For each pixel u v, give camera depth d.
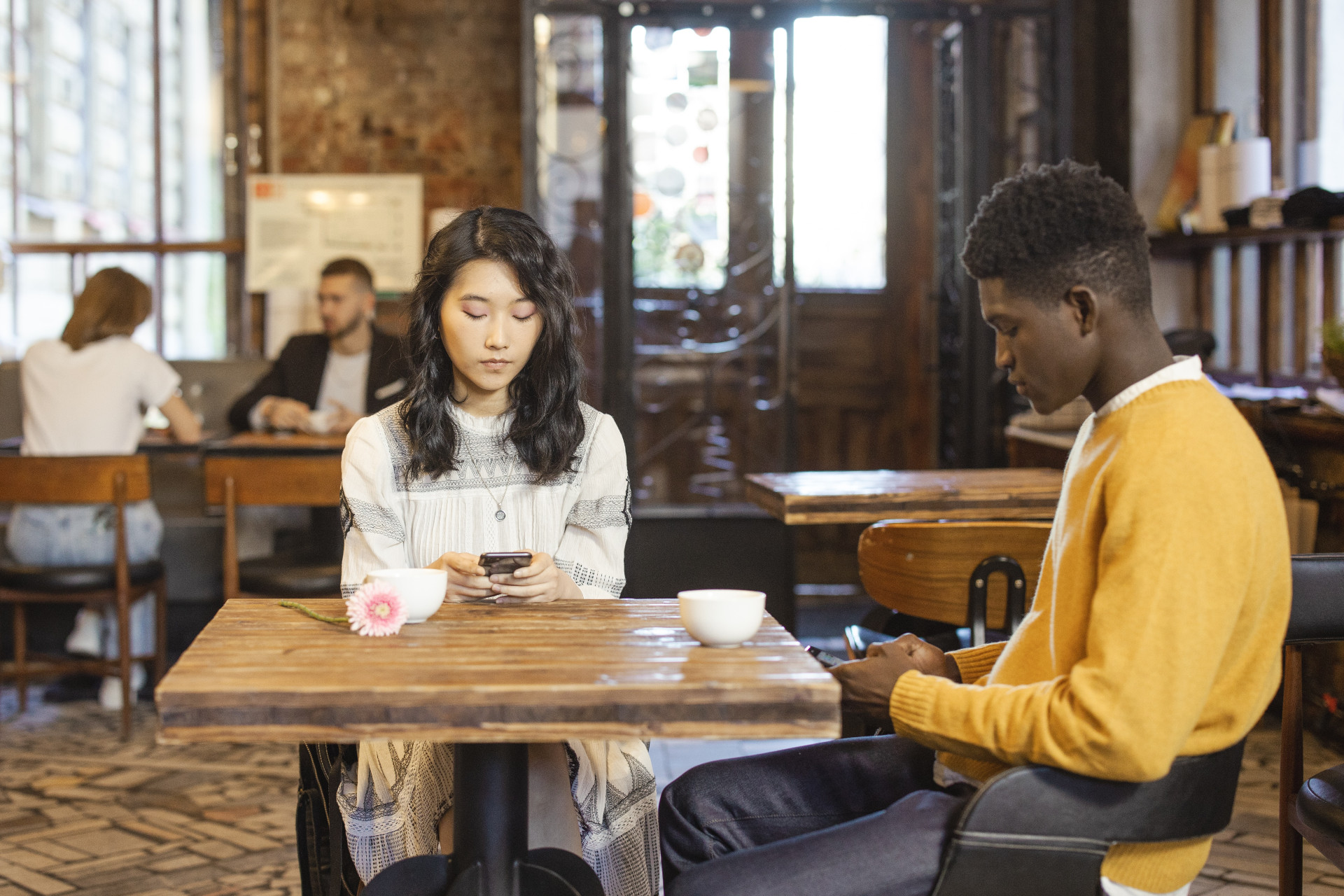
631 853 1.61
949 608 2.20
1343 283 3.79
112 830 2.72
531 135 4.68
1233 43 4.46
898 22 5.77
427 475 1.70
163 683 1.10
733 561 4.70
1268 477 1.18
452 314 1.61
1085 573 1.19
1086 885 1.17
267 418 4.07
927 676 1.24
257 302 5.34
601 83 4.85
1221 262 4.52
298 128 5.29
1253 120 4.43
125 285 3.90
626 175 4.70
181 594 4.29
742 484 4.98
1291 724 1.74
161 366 3.89
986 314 1.28
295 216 5.21
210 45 5.29
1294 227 3.60
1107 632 1.11
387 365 4.25
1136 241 1.21
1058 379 1.24
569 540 1.75
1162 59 4.64
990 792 1.16
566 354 1.71
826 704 1.11
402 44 5.30
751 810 1.50
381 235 5.23
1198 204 4.35
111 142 5.30
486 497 1.71
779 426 4.84
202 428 4.70
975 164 4.80
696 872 1.24
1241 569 1.11
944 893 1.17
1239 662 1.18
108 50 5.27
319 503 3.44
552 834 1.53
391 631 1.31
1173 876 1.22
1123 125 4.73
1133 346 1.21
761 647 1.28
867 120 5.82
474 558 1.55
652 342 4.90
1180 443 1.14
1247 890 2.32
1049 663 1.27
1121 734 1.08
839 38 5.77
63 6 5.23
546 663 1.19
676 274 4.89
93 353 3.80
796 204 5.25
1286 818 1.74
